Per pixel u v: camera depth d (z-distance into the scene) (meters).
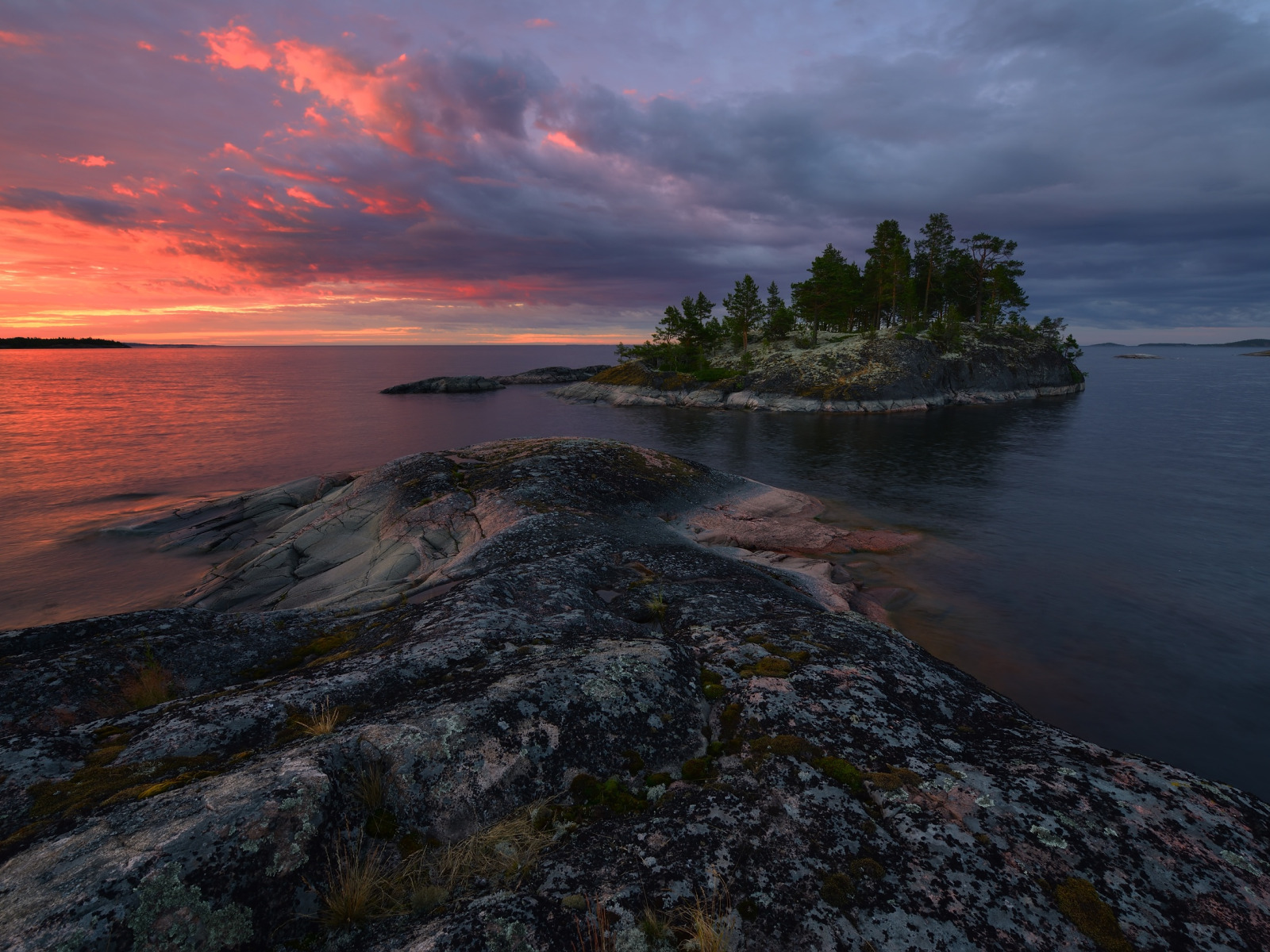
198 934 3.36
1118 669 17.08
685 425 79.69
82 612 21.53
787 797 4.91
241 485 43.53
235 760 5.14
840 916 3.81
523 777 4.98
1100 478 44.59
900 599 21.72
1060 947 3.73
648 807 4.94
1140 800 5.04
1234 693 15.87
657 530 21.22
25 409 91.25
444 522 20.70
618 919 3.65
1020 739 6.43
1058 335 124.00
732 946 3.59
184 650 8.48
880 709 6.43
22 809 4.50
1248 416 83.56
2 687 6.89
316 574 20.05
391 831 4.41
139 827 3.86
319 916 3.70
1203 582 23.86
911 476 45.47
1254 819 4.94
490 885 4.01
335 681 6.62
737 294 126.12
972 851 4.42
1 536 29.17
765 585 13.93
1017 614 20.67
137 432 69.88
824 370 98.44
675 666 6.90
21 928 3.15
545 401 115.75
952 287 132.62
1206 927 3.92
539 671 6.30
